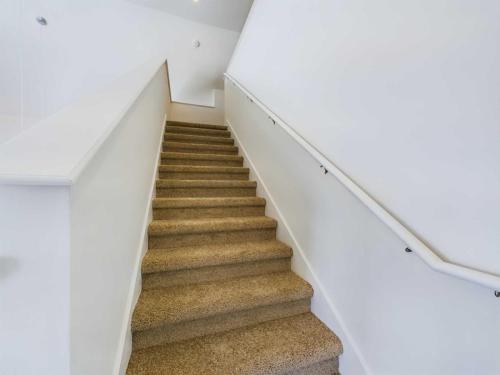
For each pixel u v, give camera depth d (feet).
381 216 2.89
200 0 11.66
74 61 12.33
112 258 2.74
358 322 3.54
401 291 2.89
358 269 3.55
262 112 7.32
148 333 3.60
